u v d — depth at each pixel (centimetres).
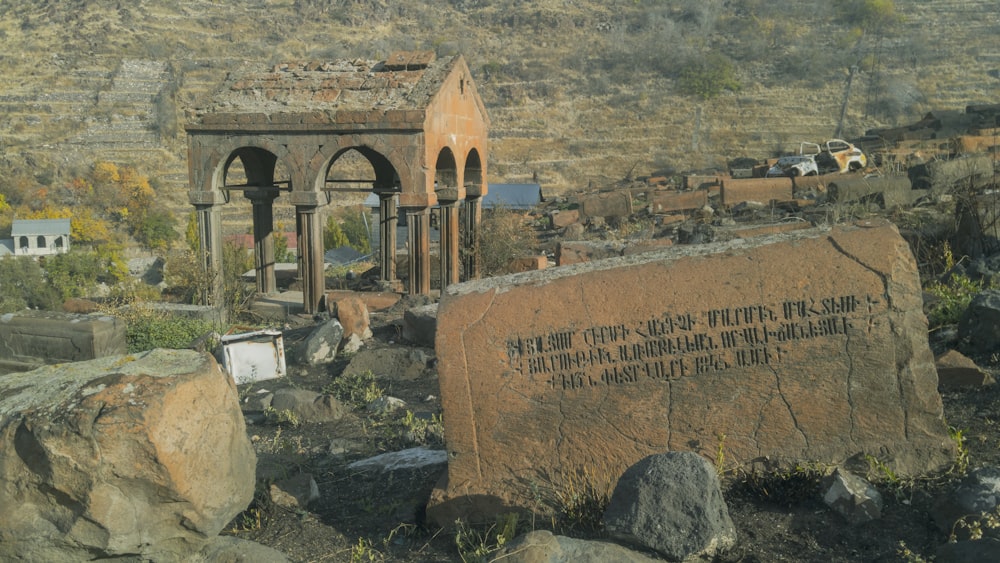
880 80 9212
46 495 413
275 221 7431
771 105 9044
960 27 10544
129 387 423
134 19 11606
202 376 446
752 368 540
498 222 2194
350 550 512
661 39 11100
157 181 7975
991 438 563
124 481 413
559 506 523
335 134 1761
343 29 12756
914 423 529
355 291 2108
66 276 5169
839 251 541
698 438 539
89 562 423
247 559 453
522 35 12456
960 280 949
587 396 543
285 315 1834
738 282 542
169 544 438
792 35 10869
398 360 1054
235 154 1906
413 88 1812
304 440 777
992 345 728
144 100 9638
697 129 8781
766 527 483
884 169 2059
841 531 473
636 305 543
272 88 1872
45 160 8225
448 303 550
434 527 540
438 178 1958
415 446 734
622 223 2495
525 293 548
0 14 12200
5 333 1123
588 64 10900
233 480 461
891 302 535
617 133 8931
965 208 1178
